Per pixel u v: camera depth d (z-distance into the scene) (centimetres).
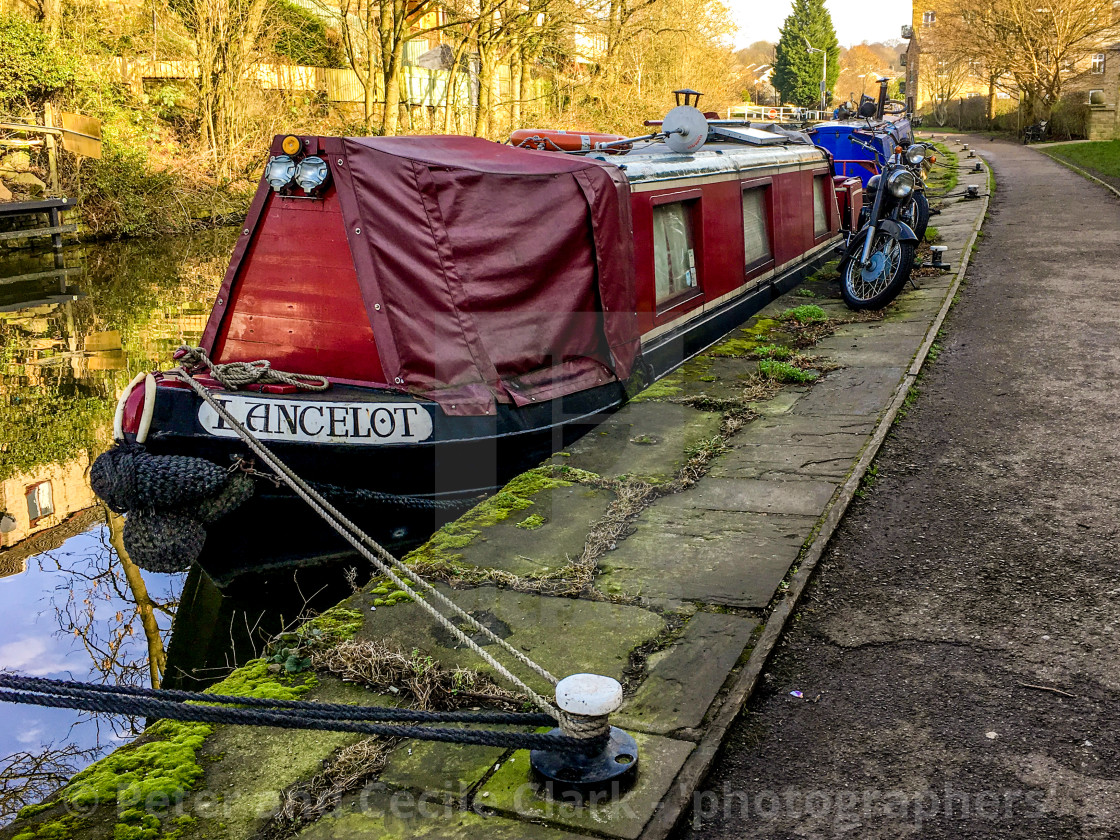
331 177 568
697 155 919
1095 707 355
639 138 929
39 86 2378
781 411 730
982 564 475
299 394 550
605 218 628
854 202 1350
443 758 337
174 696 317
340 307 575
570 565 478
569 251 611
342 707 315
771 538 505
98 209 2464
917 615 430
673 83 4444
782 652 405
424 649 406
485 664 393
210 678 503
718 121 1285
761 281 1084
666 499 567
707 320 903
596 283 633
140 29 2953
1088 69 5862
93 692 321
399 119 3031
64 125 2448
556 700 313
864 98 1791
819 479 586
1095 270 1212
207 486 523
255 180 2812
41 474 840
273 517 549
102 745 455
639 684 376
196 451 540
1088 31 5291
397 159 555
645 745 337
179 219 2573
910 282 1175
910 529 520
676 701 362
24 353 1255
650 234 758
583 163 641
